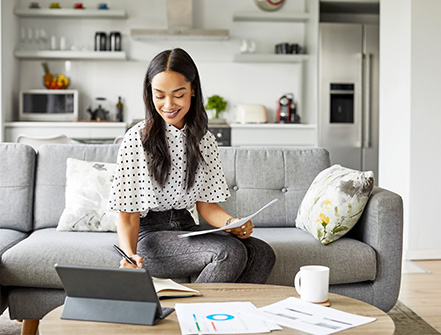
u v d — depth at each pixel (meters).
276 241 2.35
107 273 1.37
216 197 2.21
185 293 1.59
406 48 4.14
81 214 2.57
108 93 6.22
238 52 6.33
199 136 2.10
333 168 2.65
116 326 1.35
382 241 2.34
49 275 2.16
